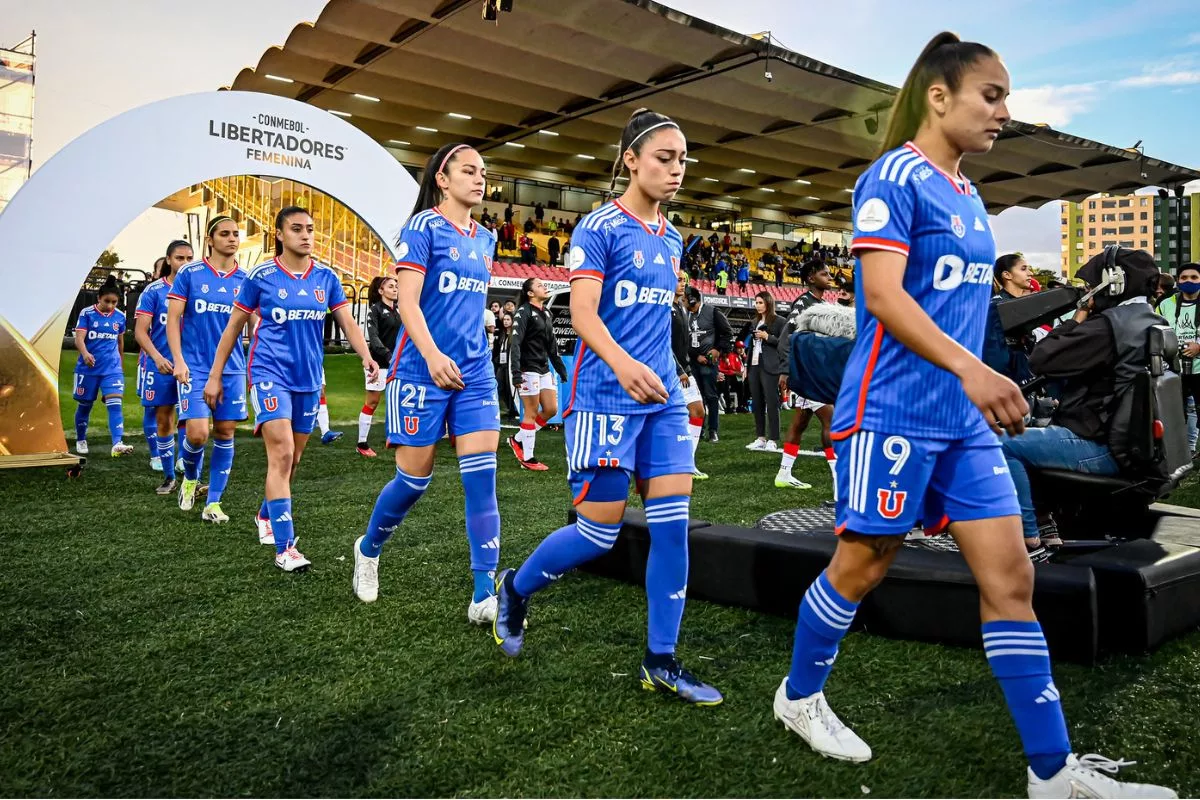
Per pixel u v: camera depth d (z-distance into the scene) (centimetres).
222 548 390
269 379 359
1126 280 290
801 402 560
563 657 247
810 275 595
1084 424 300
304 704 215
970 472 163
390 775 178
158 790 172
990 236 167
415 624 280
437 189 298
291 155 721
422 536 417
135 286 1583
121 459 716
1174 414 295
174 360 455
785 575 278
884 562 171
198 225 1970
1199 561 256
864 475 164
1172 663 232
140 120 650
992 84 159
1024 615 160
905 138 170
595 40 1536
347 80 1812
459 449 286
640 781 175
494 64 1669
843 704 211
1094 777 153
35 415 639
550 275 2350
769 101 1881
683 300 819
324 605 302
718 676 232
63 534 421
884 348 163
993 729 195
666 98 1872
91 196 636
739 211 3159
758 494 547
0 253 614
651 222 230
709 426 916
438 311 285
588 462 221
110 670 239
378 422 1082
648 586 223
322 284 385
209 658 248
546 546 235
